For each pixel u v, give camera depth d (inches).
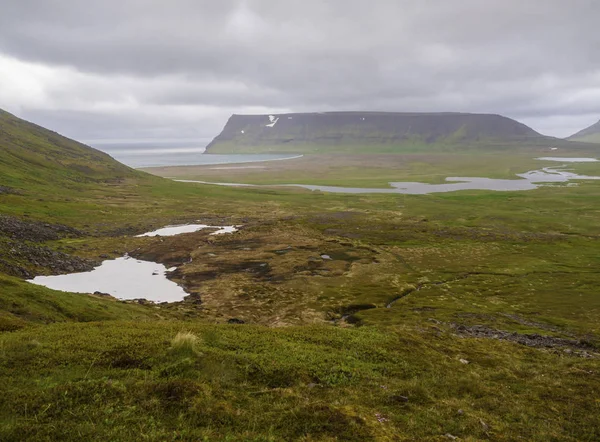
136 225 5502.0
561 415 856.3
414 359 1151.6
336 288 3208.7
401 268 3848.4
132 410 655.8
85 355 875.4
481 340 1624.0
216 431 627.2
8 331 1093.1
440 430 718.5
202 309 2635.3
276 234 5157.5
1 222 4128.9
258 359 934.4
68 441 565.0
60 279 3152.1
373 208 7199.8
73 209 5797.2
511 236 5157.5
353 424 679.7
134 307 2320.4
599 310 2726.4
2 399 652.1
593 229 5467.5
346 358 1054.4
